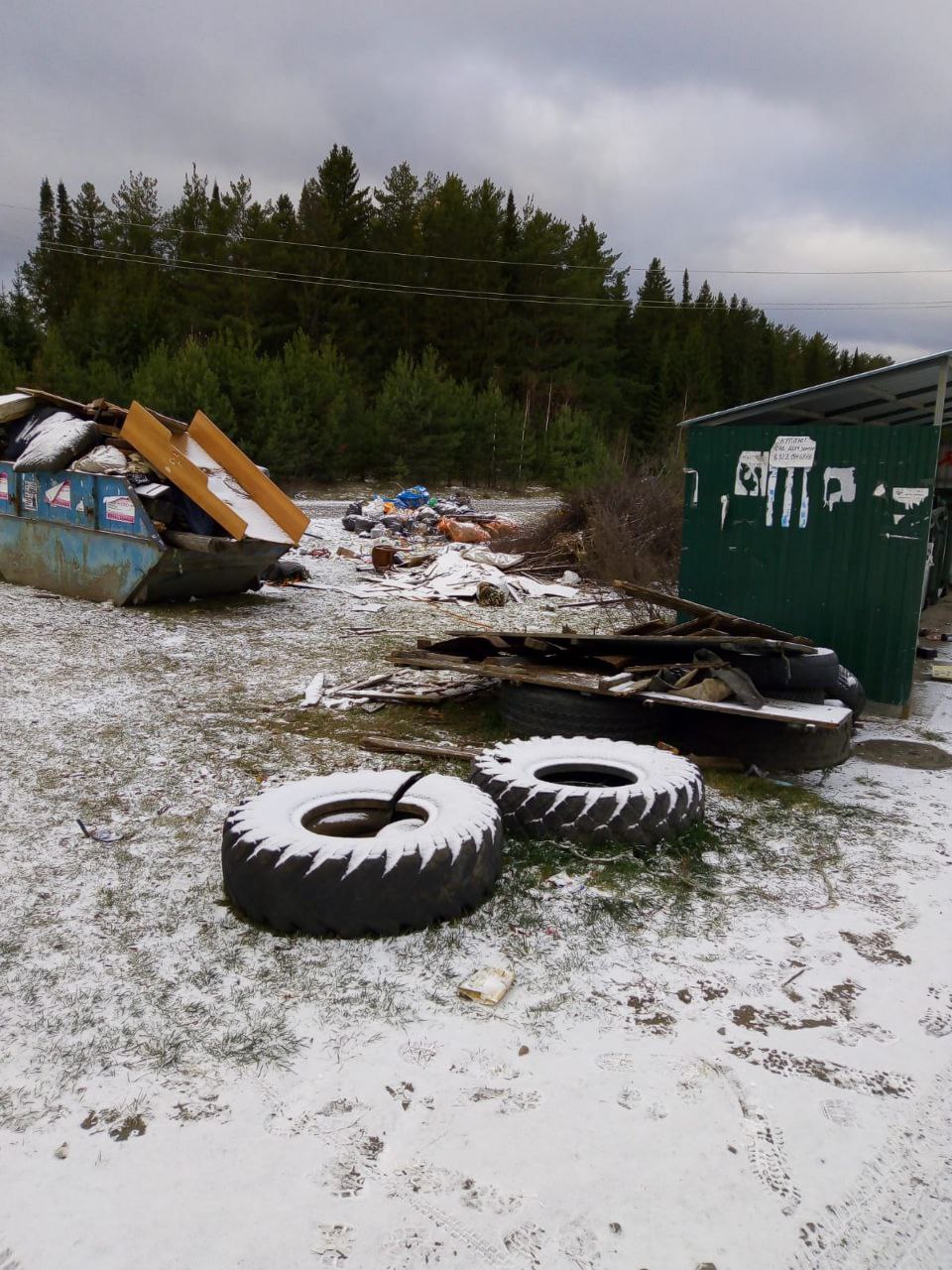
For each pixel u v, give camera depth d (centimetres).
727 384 7269
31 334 3728
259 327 4316
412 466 3775
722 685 594
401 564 1595
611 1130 262
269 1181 240
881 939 378
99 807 495
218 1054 291
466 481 4072
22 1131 255
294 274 4519
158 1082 277
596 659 684
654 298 7238
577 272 5172
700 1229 229
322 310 4550
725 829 492
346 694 744
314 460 3428
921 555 725
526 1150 253
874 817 520
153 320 3866
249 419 3284
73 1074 280
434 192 5706
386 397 3725
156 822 478
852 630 764
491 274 5078
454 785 442
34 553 1114
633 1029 311
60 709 670
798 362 8506
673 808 459
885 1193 244
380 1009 318
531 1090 278
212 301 4362
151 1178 240
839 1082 287
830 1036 311
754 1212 235
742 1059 296
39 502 1098
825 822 509
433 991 330
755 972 350
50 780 530
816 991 338
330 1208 231
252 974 338
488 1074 285
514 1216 230
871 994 337
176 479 1010
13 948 351
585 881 418
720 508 821
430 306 4919
